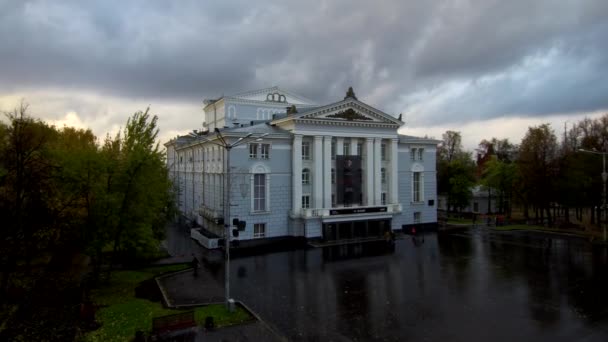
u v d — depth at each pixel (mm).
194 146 60469
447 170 73188
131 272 33156
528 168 59594
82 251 29797
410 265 35125
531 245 44344
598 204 56312
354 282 29859
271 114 68562
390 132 53062
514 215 75500
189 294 27047
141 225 30578
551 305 24125
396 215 53469
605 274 31172
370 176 51531
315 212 46250
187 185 67188
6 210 26688
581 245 44000
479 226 60406
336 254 40281
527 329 20547
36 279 30188
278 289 28203
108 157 29172
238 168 44688
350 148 50781
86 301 23266
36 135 29312
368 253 40656
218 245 43625
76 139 47031
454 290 27438
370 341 19266
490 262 35875
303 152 48531
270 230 46344
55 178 27562
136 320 21672
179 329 20250
